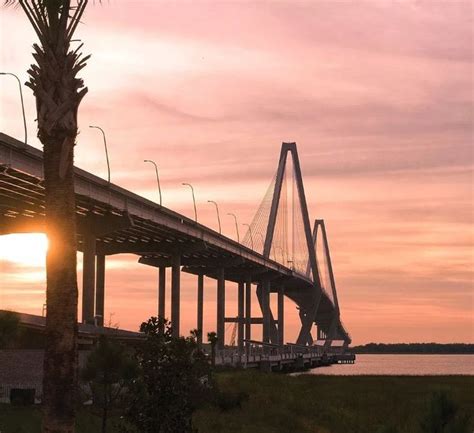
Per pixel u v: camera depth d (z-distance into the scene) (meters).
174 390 28.53
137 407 28.55
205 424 46.84
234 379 90.81
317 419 56.34
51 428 20.44
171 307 130.50
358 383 102.81
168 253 129.75
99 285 126.81
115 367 32.88
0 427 35.97
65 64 21.72
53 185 21.30
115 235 121.12
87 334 66.31
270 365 161.50
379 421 55.72
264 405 60.00
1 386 51.22
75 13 22.05
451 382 107.88
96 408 40.16
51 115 21.39
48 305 20.95
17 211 88.12
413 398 77.12
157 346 29.08
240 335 181.88
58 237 21.12
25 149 67.81
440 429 20.33
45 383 20.70
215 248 145.12
